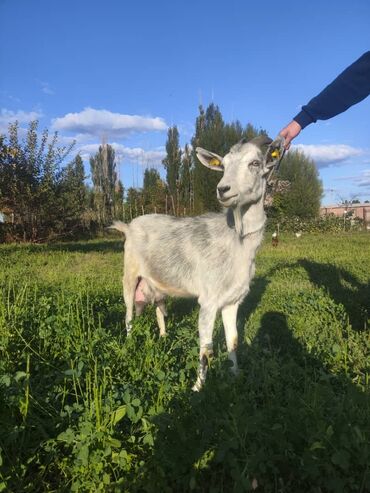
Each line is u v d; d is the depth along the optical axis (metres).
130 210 10.84
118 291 2.53
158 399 1.04
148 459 0.92
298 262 3.86
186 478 0.87
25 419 0.95
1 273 3.04
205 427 0.90
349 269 3.48
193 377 1.33
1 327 1.36
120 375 1.24
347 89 1.33
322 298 2.23
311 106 1.36
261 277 3.12
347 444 0.81
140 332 1.52
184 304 2.32
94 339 1.37
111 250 5.20
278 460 0.87
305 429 0.89
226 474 0.90
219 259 1.46
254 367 1.25
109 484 0.86
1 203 6.77
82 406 1.03
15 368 1.22
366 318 1.96
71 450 0.96
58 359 1.31
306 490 0.87
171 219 1.73
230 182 1.29
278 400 1.04
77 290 2.28
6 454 0.89
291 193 11.30
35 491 0.88
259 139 1.36
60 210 7.14
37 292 2.17
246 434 0.87
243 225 1.40
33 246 5.59
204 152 1.45
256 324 1.92
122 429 1.02
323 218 10.42
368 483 0.80
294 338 1.72
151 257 1.68
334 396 1.05
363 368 1.43
